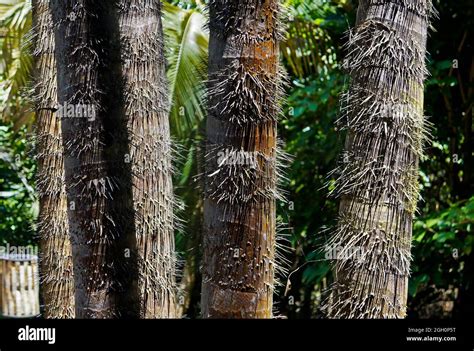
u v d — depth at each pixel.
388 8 1.85
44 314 2.69
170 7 4.00
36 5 2.65
